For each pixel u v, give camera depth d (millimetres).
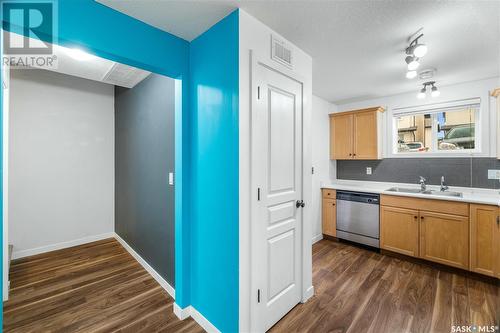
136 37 1656
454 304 2098
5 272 2182
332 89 3334
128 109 3359
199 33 1848
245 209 1594
